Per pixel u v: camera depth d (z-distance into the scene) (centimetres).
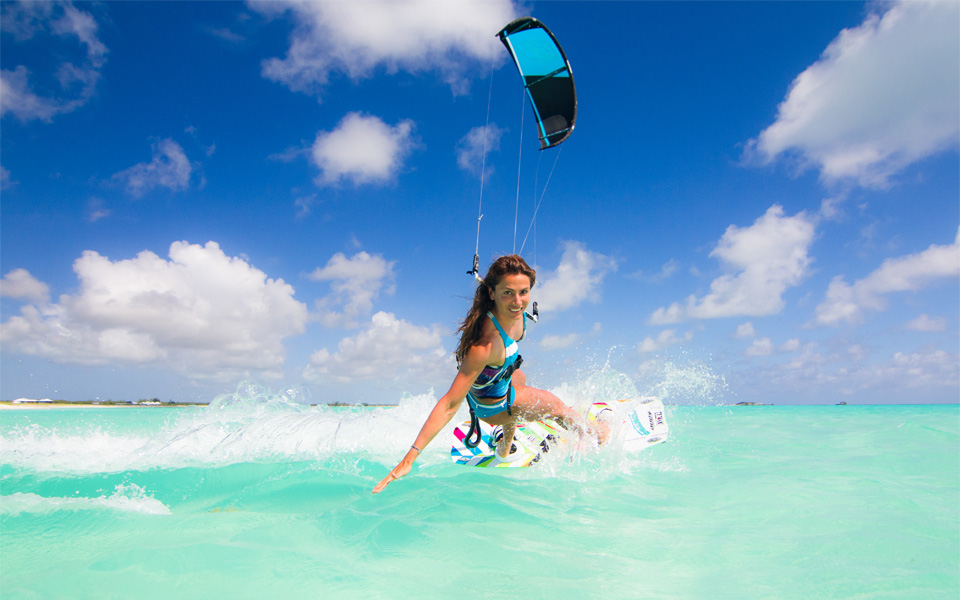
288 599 133
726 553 175
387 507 224
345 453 380
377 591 141
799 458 391
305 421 453
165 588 139
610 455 372
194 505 234
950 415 1019
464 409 564
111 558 159
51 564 154
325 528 194
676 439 540
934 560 166
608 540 188
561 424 371
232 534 185
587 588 146
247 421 453
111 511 209
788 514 223
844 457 396
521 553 173
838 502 244
